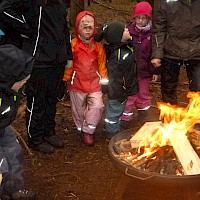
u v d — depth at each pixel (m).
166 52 2.84
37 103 2.60
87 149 2.79
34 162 2.62
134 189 2.34
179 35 2.76
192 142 2.32
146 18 2.85
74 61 2.75
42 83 2.54
